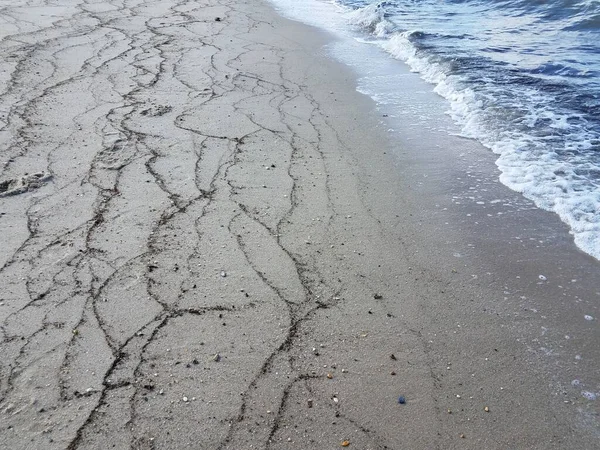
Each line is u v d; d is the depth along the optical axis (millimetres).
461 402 1325
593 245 1924
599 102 3127
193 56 3775
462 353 1473
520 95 3275
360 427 1250
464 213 2131
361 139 2727
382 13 5418
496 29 4887
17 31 3941
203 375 1354
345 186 2275
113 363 1363
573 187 2271
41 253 1726
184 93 3088
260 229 1935
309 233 1942
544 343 1515
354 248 1886
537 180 2342
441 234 1995
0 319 1466
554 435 1250
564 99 3195
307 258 1812
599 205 2133
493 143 2699
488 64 3861
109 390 1293
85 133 2504
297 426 1243
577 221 2053
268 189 2188
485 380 1390
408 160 2539
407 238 1962
